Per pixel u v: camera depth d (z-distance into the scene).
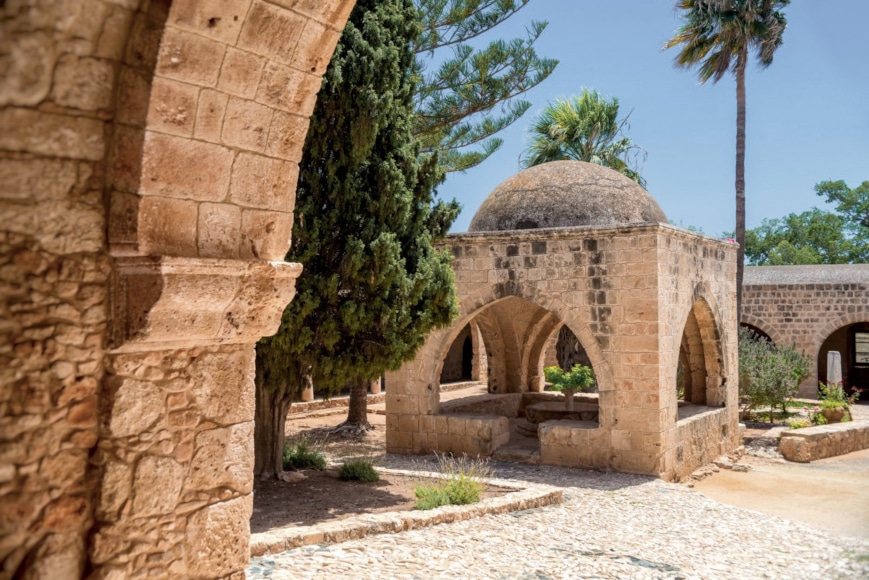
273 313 3.63
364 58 8.88
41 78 2.77
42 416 2.87
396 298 9.05
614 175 14.18
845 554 7.27
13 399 2.78
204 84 3.20
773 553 7.54
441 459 12.83
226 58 3.22
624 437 11.68
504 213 13.88
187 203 3.25
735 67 22.78
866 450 16.22
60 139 2.90
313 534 6.72
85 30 2.86
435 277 9.66
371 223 8.96
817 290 23.95
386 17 9.53
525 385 18.39
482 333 18.05
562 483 10.91
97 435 3.07
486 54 15.78
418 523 7.62
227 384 3.55
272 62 3.41
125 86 3.03
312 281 8.61
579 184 13.73
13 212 2.78
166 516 3.28
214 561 3.47
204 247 3.34
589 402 17.64
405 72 9.95
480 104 16.58
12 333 2.78
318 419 18.03
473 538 7.32
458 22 16.23
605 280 11.92
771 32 21.64
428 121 16.69
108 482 3.06
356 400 16.03
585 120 23.19
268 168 3.60
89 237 3.03
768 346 21.69
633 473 11.57
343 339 9.18
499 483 10.08
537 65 16.36
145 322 3.05
